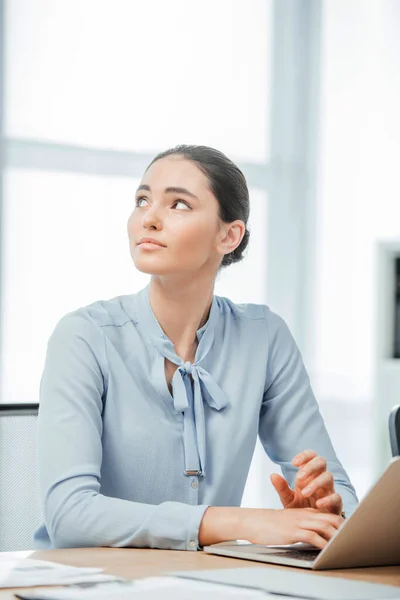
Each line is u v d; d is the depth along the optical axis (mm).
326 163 5902
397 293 5180
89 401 1877
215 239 1980
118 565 1397
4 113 4969
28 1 5031
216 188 1949
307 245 5863
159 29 5410
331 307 5883
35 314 5000
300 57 5852
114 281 5180
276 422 2193
